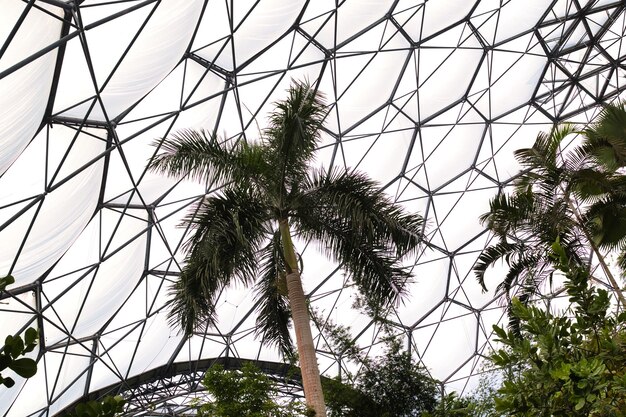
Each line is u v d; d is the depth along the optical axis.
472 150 30.27
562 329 7.15
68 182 17.97
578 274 7.57
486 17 26.94
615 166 17.06
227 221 14.53
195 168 15.16
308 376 13.88
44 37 14.02
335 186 15.30
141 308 25.34
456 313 31.70
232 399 14.16
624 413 6.99
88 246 21.30
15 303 20.19
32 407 23.30
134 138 19.77
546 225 16.23
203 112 21.56
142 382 28.08
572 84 31.28
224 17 19.20
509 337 7.09
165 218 23.44
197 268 14.43
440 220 30.58
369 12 23.48
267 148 15.40
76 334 23.44
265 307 16.34
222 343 28.92
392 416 20.81
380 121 27.38
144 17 15.98
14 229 17.22
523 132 31.33
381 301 15.43
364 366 23.05
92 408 3.39
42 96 15.13
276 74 22.91
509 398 6.74
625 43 30.95
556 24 28.95
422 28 25.64
